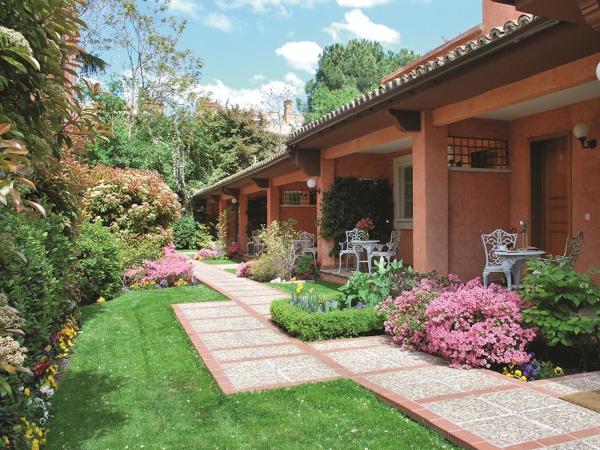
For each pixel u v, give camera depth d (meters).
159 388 4.21
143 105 26.31
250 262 12.77
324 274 11.34
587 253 7.20
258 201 20.45
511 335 4.45
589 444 2.85
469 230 8.01
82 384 4.32
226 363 4.82
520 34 4.65
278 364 4.77
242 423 3.41
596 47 4.86
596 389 3.78
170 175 25.36
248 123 29.47
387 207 11.75
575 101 7.21
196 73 27.69
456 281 6.12
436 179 7.54
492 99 6.33
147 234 11.33
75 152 5.12
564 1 3.72
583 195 7.27
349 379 4.24
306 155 11.33
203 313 7.45
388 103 7.21
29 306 3.59
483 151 8.52
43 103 2.66
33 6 2.45
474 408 3.45
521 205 8.26
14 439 2.77
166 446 3.08
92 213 10.80
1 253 2.46
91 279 8.43
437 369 4.49
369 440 3.11
